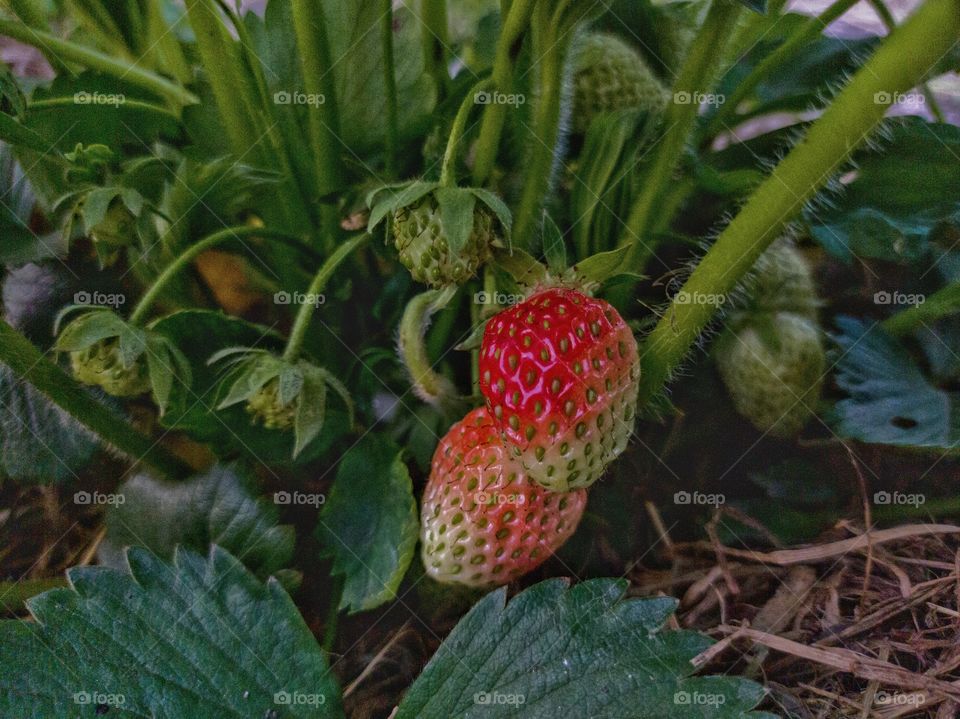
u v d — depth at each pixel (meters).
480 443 0.14
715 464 0.17
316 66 0.15
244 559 0.15
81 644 0.13
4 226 0.18
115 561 0.15
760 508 0.17
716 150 0.19
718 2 0.14
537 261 0.13
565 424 0.13
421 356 0.15
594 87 0.17
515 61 0.13
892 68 0.12
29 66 0.22
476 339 0.14
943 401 0.16
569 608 0.13
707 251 0.15
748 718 0.13
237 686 0.13
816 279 0.19
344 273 0.18
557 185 0.16
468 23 0.22
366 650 0.15
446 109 0.18
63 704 0.13
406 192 0.12
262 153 0.17
